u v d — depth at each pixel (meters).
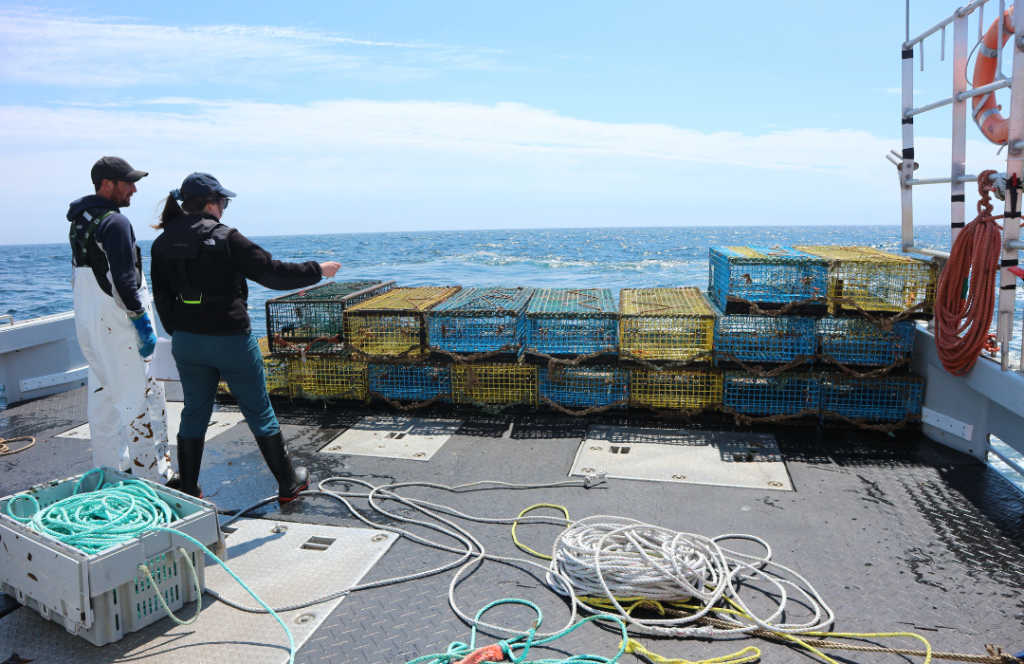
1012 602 2.85
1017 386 3.78
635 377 5.46
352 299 6.02
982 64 4.20
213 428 5.28
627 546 3.13
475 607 2.87
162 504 2.99
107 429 3.68
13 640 2.62
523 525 3.63
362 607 2.86
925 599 2.88
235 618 2.78
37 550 2.62
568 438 5.03
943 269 4.35
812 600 2.86
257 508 3.87
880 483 4.11
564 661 2.46
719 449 4.74
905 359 4.89
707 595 2.82
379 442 4.99
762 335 5.18
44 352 6.25
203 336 3.33
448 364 5.62
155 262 3.33
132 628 2.66
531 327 5.49
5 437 5.05
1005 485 4.08
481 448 4.84
